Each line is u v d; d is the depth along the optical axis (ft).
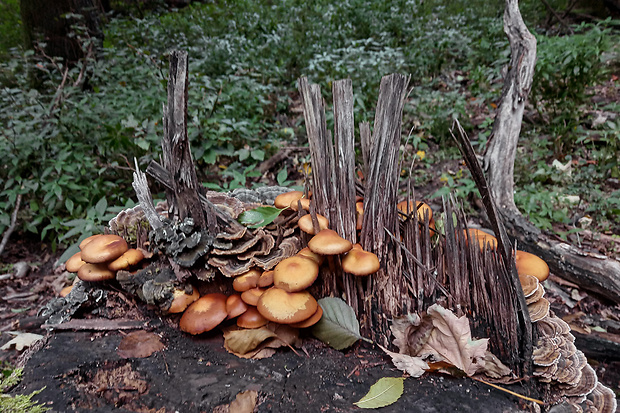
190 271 7.97
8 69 22.50
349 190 7.57
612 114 21.33
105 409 6.52
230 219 8.23
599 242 14.26
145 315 8.50
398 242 7.35
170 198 8.19
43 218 16.47
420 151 20.24
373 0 36.99
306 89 7.40
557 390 6.94
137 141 16.07
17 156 15.79
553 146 20.15
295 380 6.92
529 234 13.60
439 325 6.87
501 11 35.96
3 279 14.89
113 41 29.07
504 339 7.11
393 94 6.93
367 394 6.50
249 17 35.68
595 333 10.80
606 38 20.70
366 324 7.82
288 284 6.98
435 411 6.30
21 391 6.62
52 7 25.11
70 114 17.24
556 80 20.89
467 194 16.48
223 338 8.00
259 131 21.30
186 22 33.81
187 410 6.47
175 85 7.30
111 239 8.04
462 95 24.52
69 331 8.13
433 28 31.09
